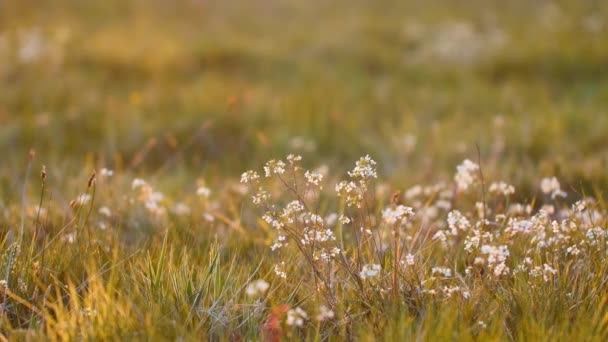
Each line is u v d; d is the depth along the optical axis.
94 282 4.08
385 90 14.20
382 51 17.53
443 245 4.94
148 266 4.29
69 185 7.64
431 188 6.75
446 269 4.20
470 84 14.95
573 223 4.61
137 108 12.31
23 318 3.97
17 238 4.84
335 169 9.90
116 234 5.05
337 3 23.70
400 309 3.89
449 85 15.34
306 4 23.56
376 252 4.48
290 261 4.65
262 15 22.25
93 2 22.41
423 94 14.02
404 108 12.98
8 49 15.43
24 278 4.23
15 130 10.77
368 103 13.46
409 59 17.03
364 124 12.17
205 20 21.36
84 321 3.80
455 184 6.16
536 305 3.99
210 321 3.96
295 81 15.12
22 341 3.70
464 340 3.56
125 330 3.70
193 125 11.06
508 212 5.23
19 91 12.80
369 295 4.15
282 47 17.67
